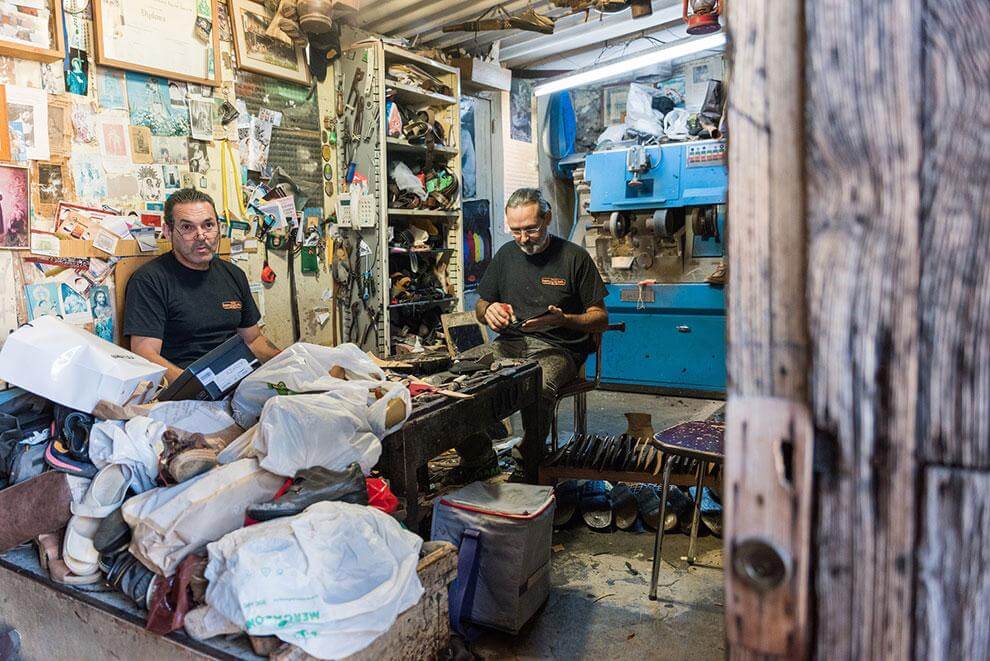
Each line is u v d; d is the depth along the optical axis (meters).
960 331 0.42
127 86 2.92
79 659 1.60
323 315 4.04
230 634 1.38
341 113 4.04
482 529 2.02
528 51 5.36
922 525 0.45
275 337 3.73
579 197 5.72
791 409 0.48
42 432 1.79
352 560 1.38
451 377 2.44
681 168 4.80
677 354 5.10
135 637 1.45
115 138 2.88
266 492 1.53
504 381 2.43
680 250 4.99
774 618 0.50
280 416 1.58
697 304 4.92
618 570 2.48
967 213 0.41
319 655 1.28
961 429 0.43
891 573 0.46
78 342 1.82
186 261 2.78
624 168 5.00
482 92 5.37
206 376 1.90
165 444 1.64
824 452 0.47
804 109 0.45
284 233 3.71
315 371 1.92
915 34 0.41
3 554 1.77
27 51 2.52
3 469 1.76
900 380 0.44
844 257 0.44
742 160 0.47
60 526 1.67
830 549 0.48
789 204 0.46
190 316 2.77
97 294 2.82
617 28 4.96
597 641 2.02
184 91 3.15
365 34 4.36
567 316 3.00
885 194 0.43
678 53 4.73
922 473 0.44
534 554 2.07
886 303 0.44
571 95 6.41
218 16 3.29
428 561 1.62
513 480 2.92
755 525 0.49
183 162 3.17
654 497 2.85
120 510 1.57
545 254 3.23
